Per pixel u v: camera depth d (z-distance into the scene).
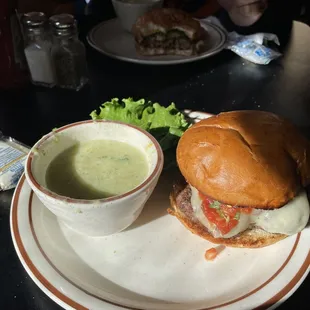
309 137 0.37
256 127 0.25
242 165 0.24
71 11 0.60
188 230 0.27
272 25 0.61
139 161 0.27
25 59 0.45
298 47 0.55
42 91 0.45
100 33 0.56
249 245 0.26
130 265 0.25
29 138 0.37
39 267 0.23
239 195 0.24
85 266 0.25
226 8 0.61
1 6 0.41
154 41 0.52
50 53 0.44
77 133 0.28
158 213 0.28
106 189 0.25
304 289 0.24
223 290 0.23
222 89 0.46
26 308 0.23
